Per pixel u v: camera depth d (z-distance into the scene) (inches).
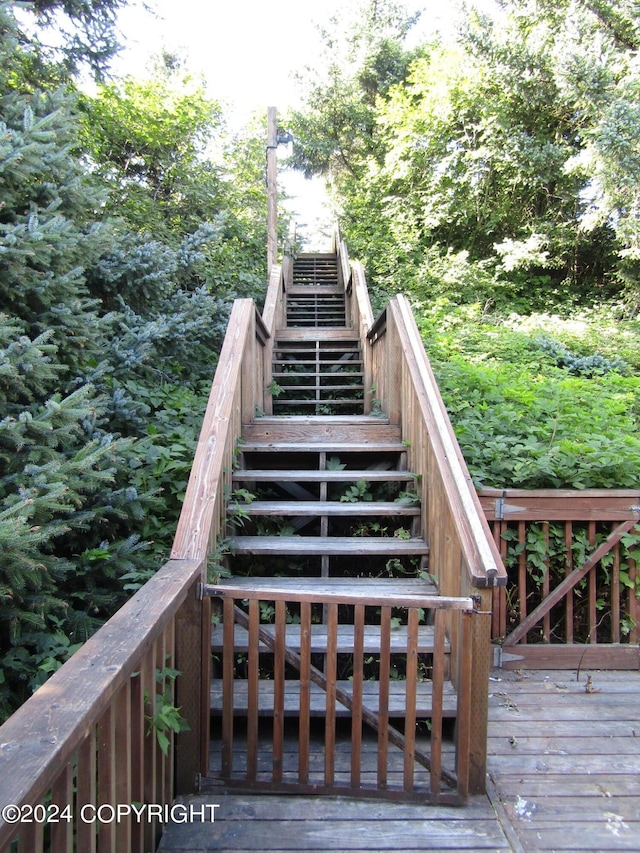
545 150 401.7
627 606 118.8
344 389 218.4
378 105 528.7
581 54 361.4
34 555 78.9
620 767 82.4
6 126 109.8
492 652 111.8
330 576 123.6
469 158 423.8
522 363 244.4
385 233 450.6
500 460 125.3
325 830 68.7
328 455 145.8
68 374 121.1
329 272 423.5
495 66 407.2
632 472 121.5
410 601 72.6
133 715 57.5
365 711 76.5
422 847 66.5
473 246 456.8
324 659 102.3
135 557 96.0
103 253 146.2
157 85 349.4
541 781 79.0
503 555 115.7
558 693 103.0
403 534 121.4
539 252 419.8
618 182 345.4
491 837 68.3
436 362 206.2
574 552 116.6
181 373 184.2
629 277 394.0
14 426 81.7
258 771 77.9
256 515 122.5
